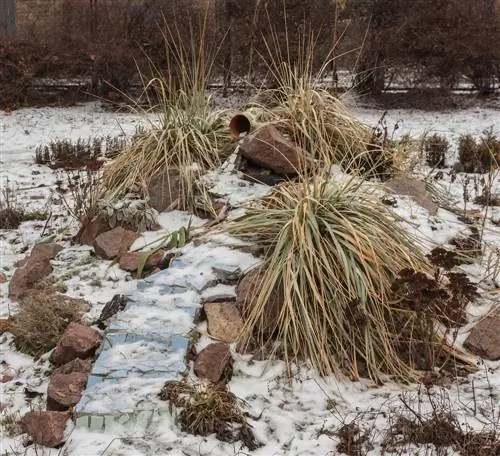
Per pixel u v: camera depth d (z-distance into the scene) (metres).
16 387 3.99
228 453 3.29
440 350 4.04
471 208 6.83
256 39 13.57
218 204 5.41
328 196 4.62
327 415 3.59
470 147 9.20
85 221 5.74
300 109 5.95
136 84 15.29
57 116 14.24
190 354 3.92
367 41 14.62
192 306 4.21
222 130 6.23
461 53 14.75
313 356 3.92
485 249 5.32
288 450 3.35
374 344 3.99
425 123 13.38
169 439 3.34
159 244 5.22
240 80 13.02
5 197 7.63
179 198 5.59
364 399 3.73
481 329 4.19
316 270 4.15
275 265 4.23
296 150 5.48
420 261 4.48
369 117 13.72
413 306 3.95
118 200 5.68
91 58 14.91
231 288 4.38
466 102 15.64
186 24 14.20
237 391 3.74
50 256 5.43
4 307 4.98
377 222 4.50
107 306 4.42
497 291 4.66
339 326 3.96
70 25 15.67
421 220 5.28
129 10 15.23
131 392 3.54
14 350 4.37
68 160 9.41
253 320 4.09
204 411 3.44
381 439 3.38
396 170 6.08
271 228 4.57
